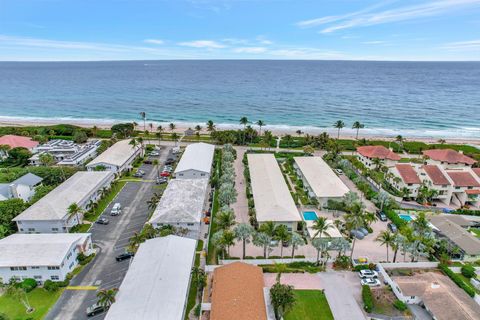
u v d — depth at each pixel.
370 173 105.69
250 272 53.84
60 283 55.50
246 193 93.00
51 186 89.75
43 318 48.84
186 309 50.41
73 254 60.75
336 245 61.00
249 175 101.62
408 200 92.81
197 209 74.44
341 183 91.38
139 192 94.62
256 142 148.38
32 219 69.25
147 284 49.25
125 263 62.53
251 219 76.88
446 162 111.00
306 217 80.06
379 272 60.38
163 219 69.75
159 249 57.78
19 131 150.62
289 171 112.44
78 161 112.94
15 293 50.81
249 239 70.06
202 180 91.81
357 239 72.19
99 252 65.94
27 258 55.50
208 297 53.03
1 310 50.41
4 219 71.12
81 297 53.44
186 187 85.81
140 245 61.12
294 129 186.12
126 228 75.06
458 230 70.69
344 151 139.25
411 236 59.88
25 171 98.25
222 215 64.38
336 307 51.78
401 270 60.66
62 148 124.44
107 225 76.25
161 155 129.50
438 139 167.25
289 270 60.00
